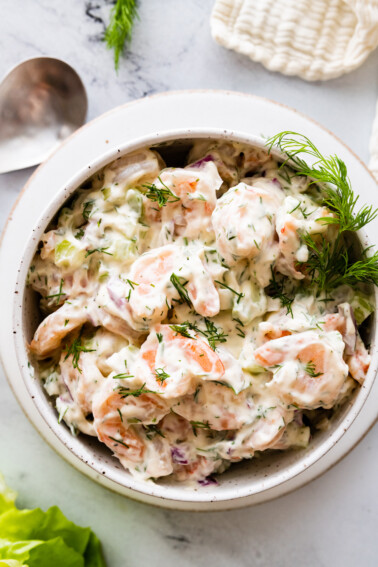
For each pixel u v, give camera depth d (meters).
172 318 0.48
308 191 0.49
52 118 0.58
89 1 0.58
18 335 0.48
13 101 0.57
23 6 0.58
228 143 0.50
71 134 0.55
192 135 0.47
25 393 0.54
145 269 0.48
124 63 0.58
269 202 0.48
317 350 0.47
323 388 0.47
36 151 0.58
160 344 0.47
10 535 0.55
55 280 0.49
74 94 0.57
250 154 0.49
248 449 0.48
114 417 0.48
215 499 0.47
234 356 0.48
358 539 0.57
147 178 0.49
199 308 0.47
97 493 0.58
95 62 0.58
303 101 0.58
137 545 0.58
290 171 0.50
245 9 0.57
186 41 0.58
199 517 0.58
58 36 0.58
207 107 0.52
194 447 0.49
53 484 0.58
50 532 0.55
